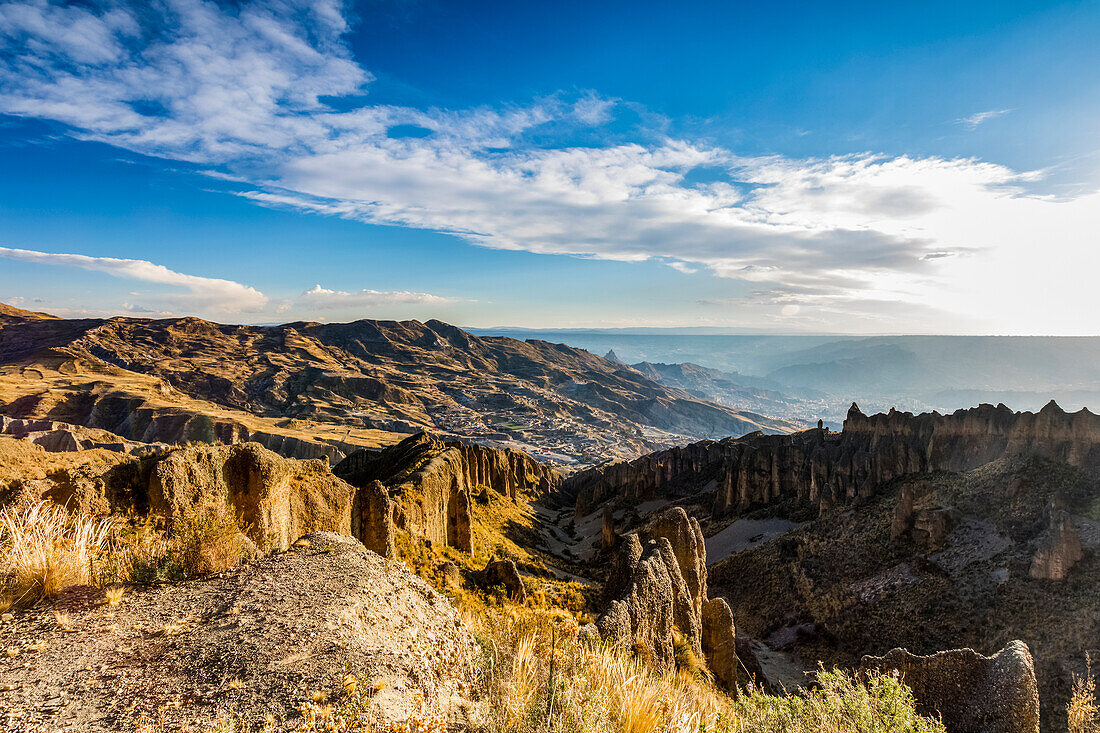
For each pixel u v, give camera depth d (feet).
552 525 437.17
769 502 345.31
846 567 214.28
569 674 22.85
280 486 85.30
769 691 98.17
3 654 17.69
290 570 25.91
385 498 115.34
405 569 29.78
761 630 209.26
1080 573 148.97
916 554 197.88
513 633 26.81
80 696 15.78
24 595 21.12
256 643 19.03
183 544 25.52
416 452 283.38
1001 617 152.25
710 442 499.92
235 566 26.23
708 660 90.22
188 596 22.70
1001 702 44.93
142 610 21.26
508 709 19.34
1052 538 153.99
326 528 101.55
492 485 440.04
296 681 17.19
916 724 28.02
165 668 17.39
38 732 14.10
